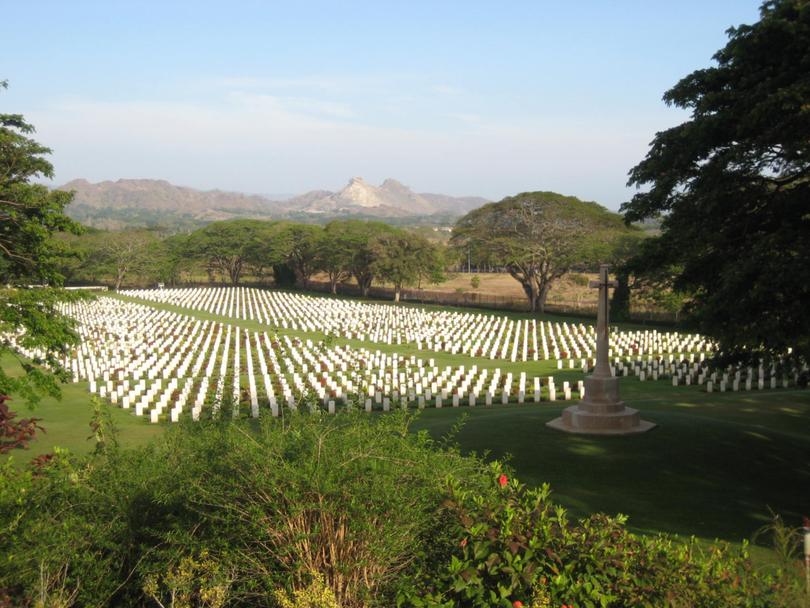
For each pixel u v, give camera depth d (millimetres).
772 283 16031
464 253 86750
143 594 7734
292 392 33000
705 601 6105
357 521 6660
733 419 28312
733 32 19094
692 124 18672
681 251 19875
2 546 7398
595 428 23141
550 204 76938
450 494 7215
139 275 115000
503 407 32531
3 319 21281
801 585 6047
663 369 42312
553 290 96375
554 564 6516
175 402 31453
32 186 25875
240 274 143875
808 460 20828
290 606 6422
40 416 30438
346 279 114125
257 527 6809
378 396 32719
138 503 7918
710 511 16328
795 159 17250
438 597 6367
